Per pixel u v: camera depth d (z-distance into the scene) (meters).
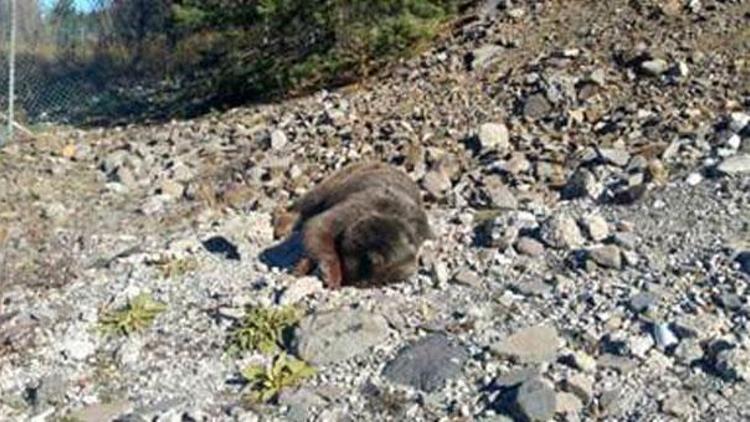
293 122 12.27
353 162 10.29
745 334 6.41
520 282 7.41
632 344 6.43
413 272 7.69
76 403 6.60
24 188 10.95
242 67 15.00
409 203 8.12
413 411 6.19
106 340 7.23
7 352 7.12
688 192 8.39
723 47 11.34
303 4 14.18
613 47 11.90
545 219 8.20
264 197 10.02
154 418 6.33
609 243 7.75
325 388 6.45
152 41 21.88
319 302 7.37
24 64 20.14
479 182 9.48
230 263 8.23
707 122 9.88
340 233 7.75
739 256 7.19
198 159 11.48
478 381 6.34
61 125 16.20
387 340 6.86
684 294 6.92
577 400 6.04
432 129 11.12
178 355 7.00
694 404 5.94
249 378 6.65
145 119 16.23
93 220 9.91
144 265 8.32
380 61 13.80
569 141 10.19
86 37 22.70
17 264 8.63
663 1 12.62
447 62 12.95
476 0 14.67
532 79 11.59
